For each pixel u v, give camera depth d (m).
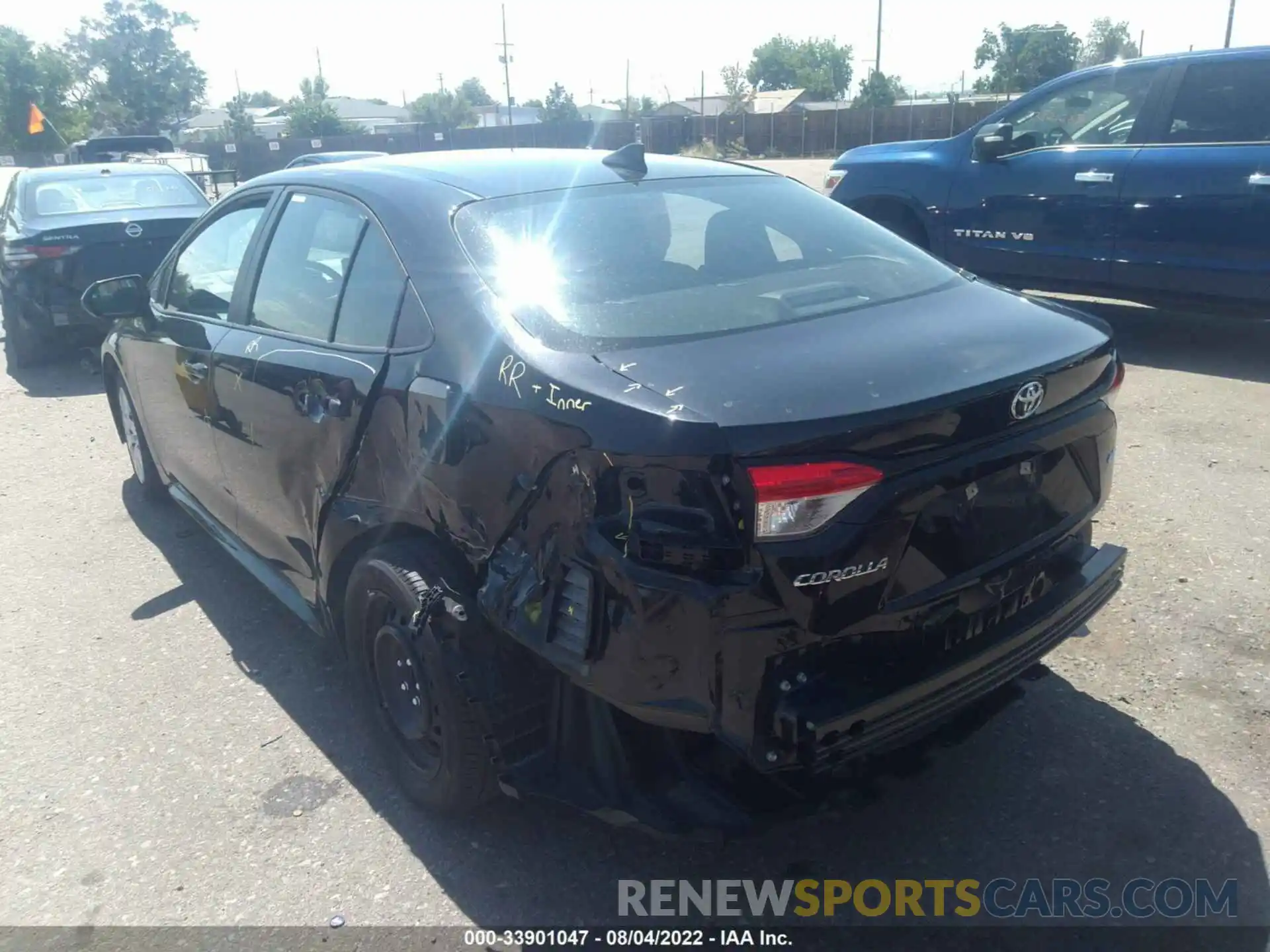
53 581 4.84
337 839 3.06
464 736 2.81
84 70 86.44
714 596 2.25
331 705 3.74
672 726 2.39
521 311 2.78
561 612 2.50
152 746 3.55
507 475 2.60
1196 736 3.28
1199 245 6.82
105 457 6.63
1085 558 3.04
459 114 70.44
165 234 8.73
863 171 8.64
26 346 9.00
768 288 3.02
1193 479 5.14
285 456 3.54
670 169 3.70
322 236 3.56
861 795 2.74
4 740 3.61
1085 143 7.41
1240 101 6.66
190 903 2.84
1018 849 2.89
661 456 2.28
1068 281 7.60
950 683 2.54
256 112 100.94
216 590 4.69
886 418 2.29
